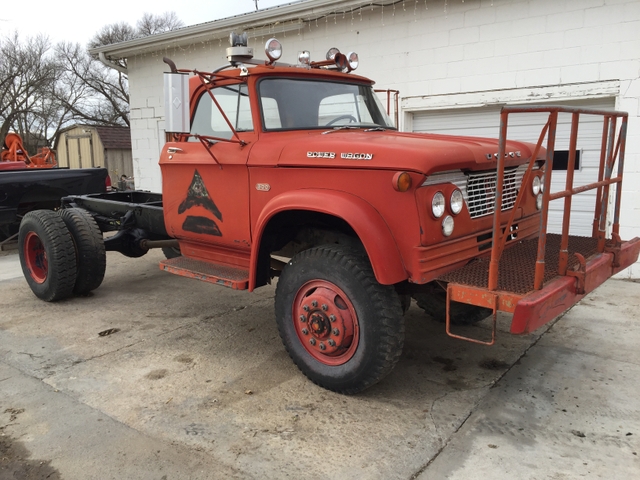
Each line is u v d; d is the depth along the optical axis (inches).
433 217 114.3
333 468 101.0
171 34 369.4
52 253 199.2
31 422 118.6
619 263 136.2
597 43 232.2
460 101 271.4
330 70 166.4
